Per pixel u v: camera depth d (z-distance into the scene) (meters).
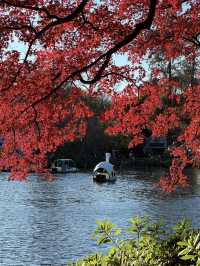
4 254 31.81
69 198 60.59
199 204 53.91
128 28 12.27
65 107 12.86
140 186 75.06
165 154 116.06
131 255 6.48
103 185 77.12
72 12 11.20
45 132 13.06
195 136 18.75
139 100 15.64
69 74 12.12
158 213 48.22
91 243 34.75
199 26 14.42
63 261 30.53
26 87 11.66
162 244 7.65
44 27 10.97
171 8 13.80
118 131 16.31
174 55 15.38
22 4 10.74
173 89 17.52
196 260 5.76
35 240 35.97
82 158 109.31
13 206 52.75
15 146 13.14
